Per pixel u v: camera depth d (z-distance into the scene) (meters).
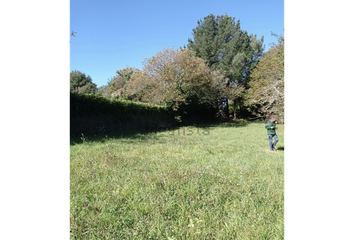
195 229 1.94
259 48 24.83
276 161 4.74
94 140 6.91
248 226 1.98
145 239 1.82
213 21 25.12
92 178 3.21
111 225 1.97
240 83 24.50
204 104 21.83
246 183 3.08
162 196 2.59
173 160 4.52
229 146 7.07
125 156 4.76
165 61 16.75
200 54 24.55
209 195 2.64
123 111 11.48
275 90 6.59
